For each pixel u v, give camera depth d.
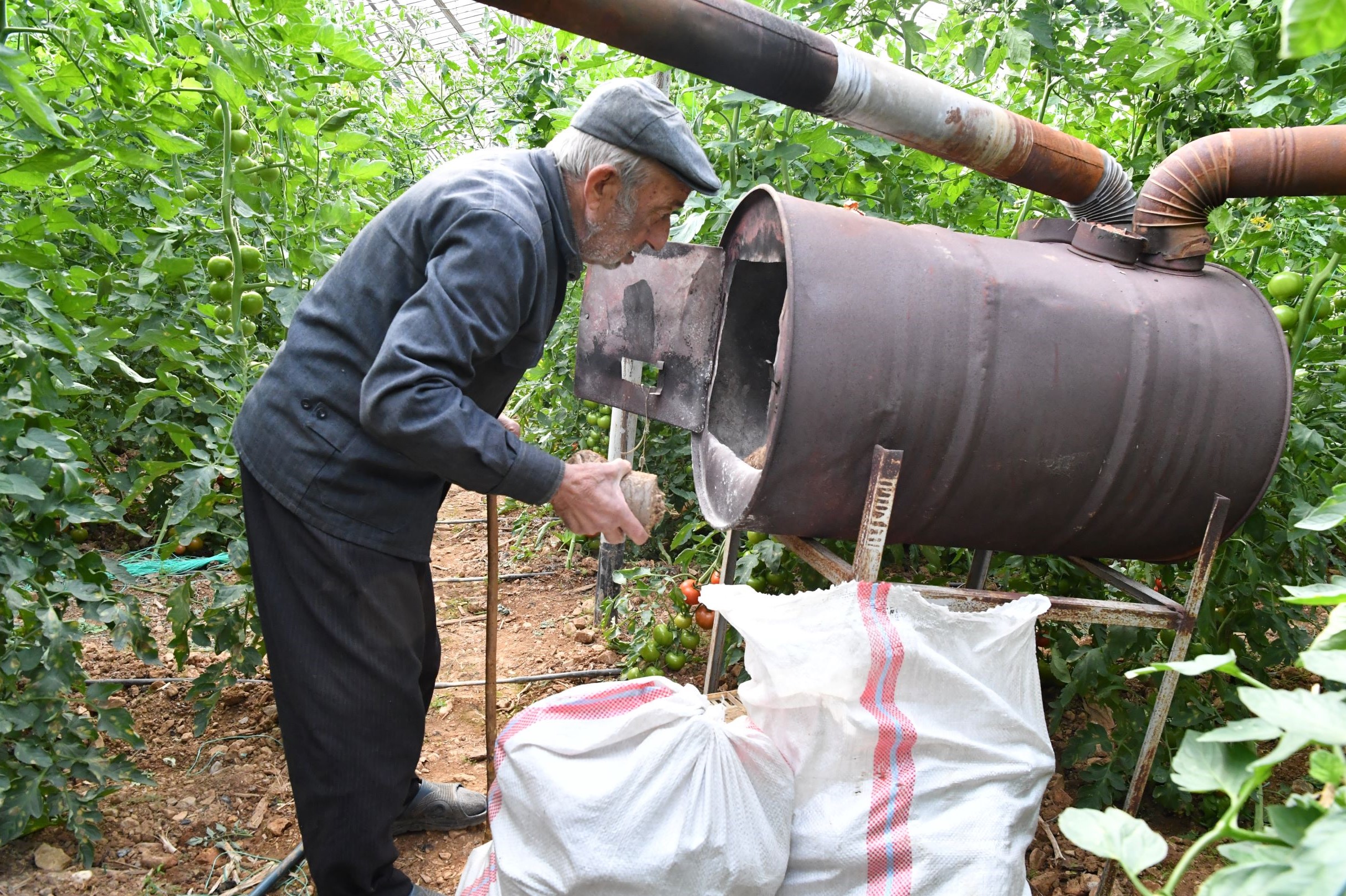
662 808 1.73
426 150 6.85
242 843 2.47
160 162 2.56
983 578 2.72
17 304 2.59
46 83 2.46
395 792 1.97
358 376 1.85
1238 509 2.10
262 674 3.33
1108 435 1.98
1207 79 2.78
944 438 1.93
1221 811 2.57
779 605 1.87
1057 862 2.48
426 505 1.95
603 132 1.85
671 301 2.68
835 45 2.00
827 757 1.88
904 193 3.79
